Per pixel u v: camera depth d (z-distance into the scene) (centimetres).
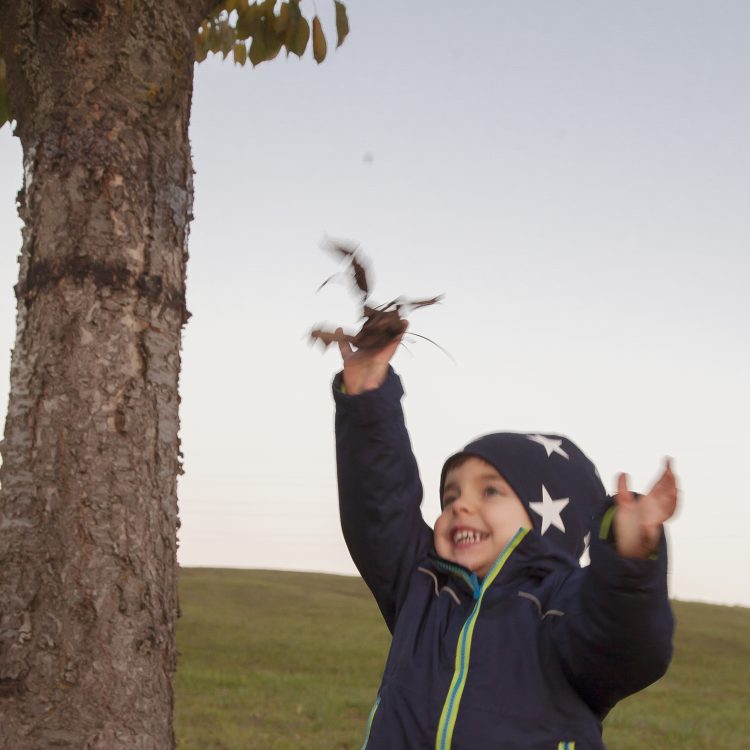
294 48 461
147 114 345
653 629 209
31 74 346
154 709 308
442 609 262
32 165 338
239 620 3127
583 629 221
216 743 1302
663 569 206
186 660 2302
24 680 297
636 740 1570
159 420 327
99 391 317
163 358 333
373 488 276
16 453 316
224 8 463
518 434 279
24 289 330
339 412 275
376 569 281
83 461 311
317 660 2509
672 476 202
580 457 286
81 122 336
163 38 354
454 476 276
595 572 211
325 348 268
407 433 280
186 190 354
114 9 345
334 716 1627
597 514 215
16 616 302
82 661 299
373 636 3070
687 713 1931
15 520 310
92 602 303
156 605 315
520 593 250
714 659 2969
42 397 316
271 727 1472
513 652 240
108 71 341
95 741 295
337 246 262
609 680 223
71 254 324
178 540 331
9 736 294
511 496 266
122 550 310
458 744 233
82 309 321
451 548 271
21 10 349
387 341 264
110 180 332
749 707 2123
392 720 246
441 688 243
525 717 233
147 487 320
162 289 336
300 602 3862
